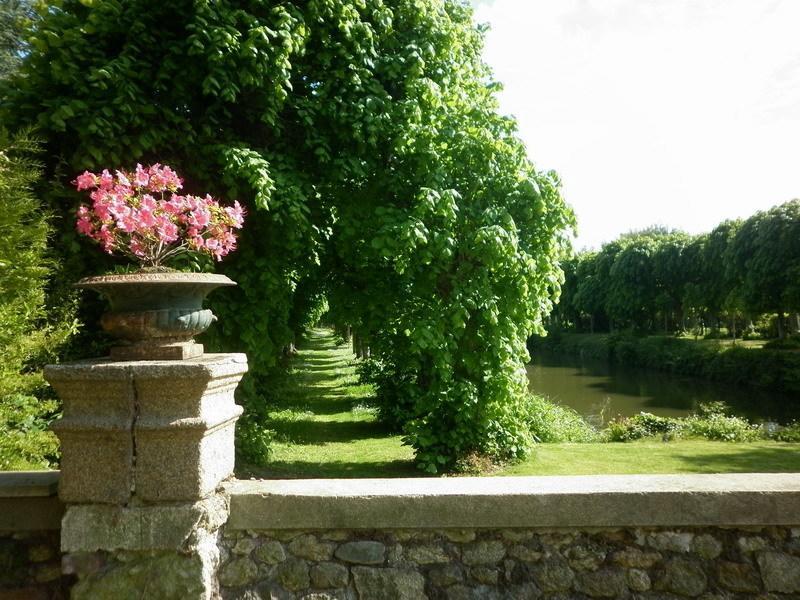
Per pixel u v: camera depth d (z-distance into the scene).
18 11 8.55
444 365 6.23
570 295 56.09
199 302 2.67
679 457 7.95
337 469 7.04
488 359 6.65
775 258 26.33
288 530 2.51
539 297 6.94
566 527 2.46
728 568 2.41
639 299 42.00
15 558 2.55
